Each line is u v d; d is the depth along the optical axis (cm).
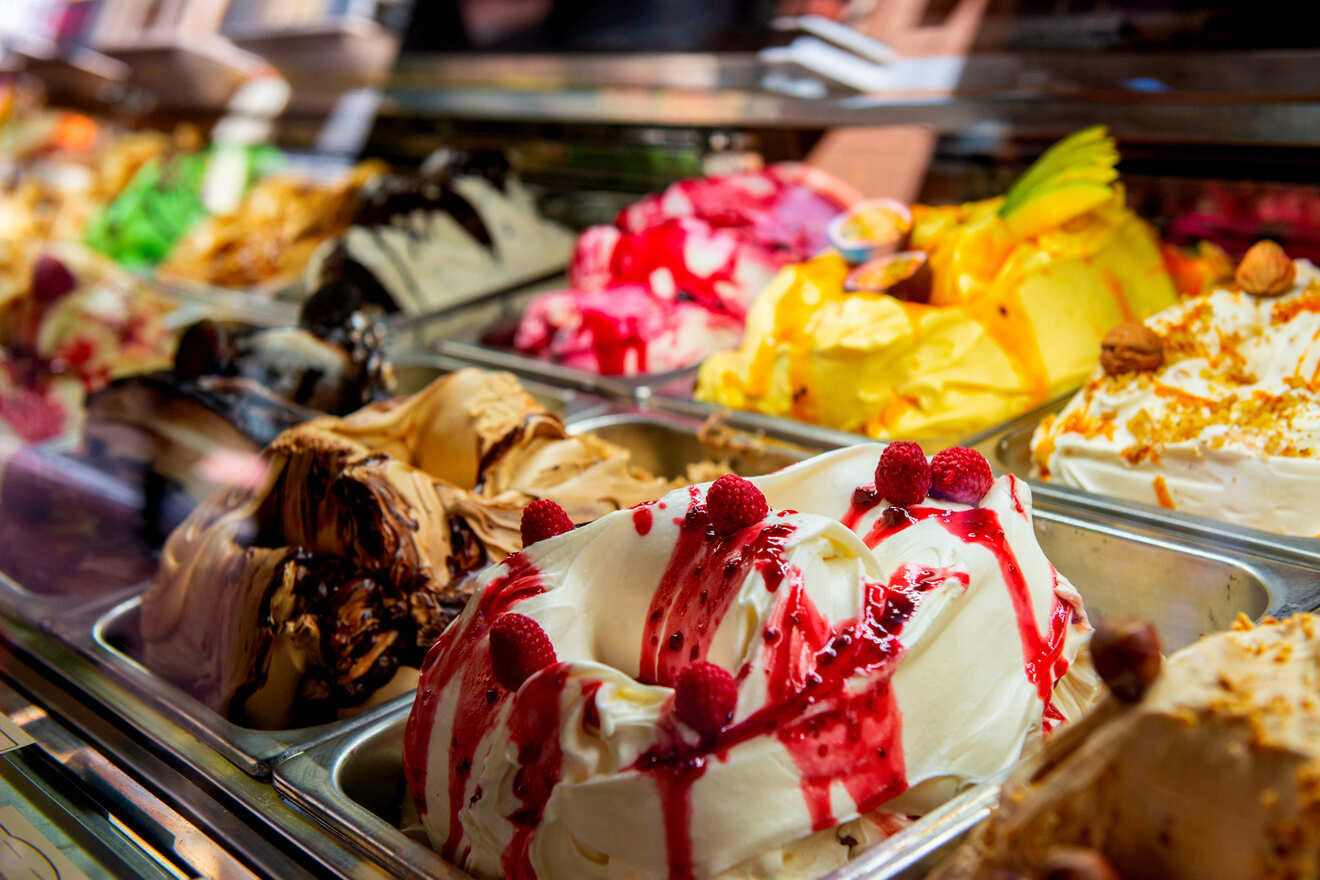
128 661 172
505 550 165
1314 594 143
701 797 102
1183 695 87
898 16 283
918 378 212
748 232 287
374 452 171
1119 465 183
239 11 438
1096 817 88
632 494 183
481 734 116
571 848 107
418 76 393
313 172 426
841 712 106
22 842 127
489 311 326
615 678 110
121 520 216
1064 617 123
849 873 100
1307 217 220
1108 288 222
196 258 396
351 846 121
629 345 268
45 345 304
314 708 156
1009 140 260
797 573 111
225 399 214
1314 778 78
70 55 496
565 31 352
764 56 301
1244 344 180
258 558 164
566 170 369
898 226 242
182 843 126
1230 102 222
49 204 464
